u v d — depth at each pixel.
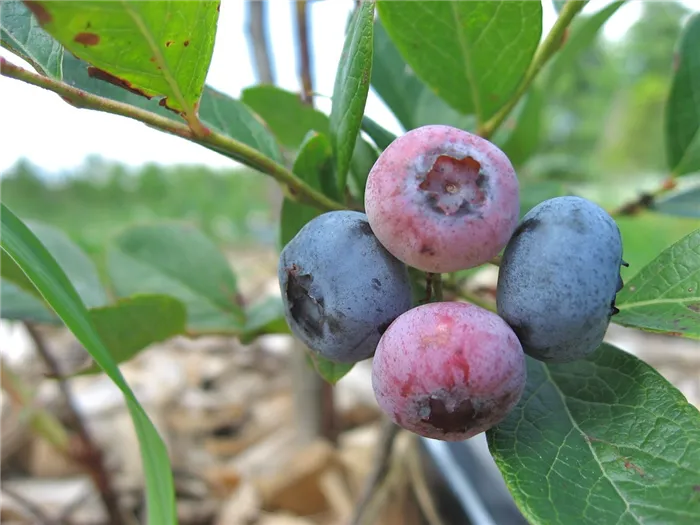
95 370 0.08
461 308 0.05
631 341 0.22
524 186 0.10
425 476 0.12
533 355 0.05
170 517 0.05
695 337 0.05
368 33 0.05
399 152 0.05
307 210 0.07
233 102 0.07
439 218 0.05
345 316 0.05
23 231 0.05
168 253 0.11
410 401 0.05
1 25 0.05
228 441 0.16
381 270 0.05
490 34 0.06
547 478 0.05
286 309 0.05
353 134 0.05
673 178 0.09
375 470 0.11
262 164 0.06
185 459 0.16
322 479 0.13
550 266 0.05
